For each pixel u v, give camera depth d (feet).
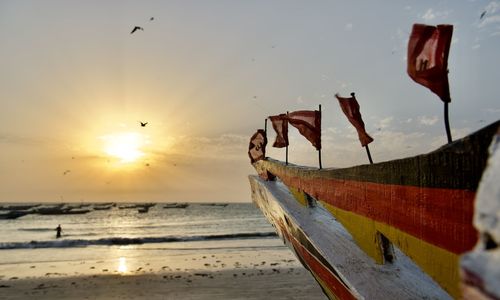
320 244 11.57
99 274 64.08
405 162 7.38
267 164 21.71
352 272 9.47
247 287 53.72
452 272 6.14
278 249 100.94
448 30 6.82
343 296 9.82
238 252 95.25
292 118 15.26
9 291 53.06
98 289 53.78
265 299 47.70
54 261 83.82
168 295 50.29
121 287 54.65
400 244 7.92
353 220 10.39
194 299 48.16
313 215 14.80
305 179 14.85
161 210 405.59
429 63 7.07
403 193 7.57
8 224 224.33
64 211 338.75
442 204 6.25
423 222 6.89
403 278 9.05
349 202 10.52
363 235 10.05
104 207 451.53
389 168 8.11
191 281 57.62
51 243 112.68
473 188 5.41
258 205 23.67
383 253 9.61
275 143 20.07
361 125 10.84
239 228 189.47
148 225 216.13
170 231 175.22
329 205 12.20
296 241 14.73
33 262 82.64
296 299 47.55
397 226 7.95
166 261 81.05
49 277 61.72
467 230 5.65
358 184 9.87
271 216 19.92
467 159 5.48
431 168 6.49
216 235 136.56
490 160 3.72
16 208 391.65
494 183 3.53
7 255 93.30
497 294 3.06
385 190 8.39
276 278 59.31
